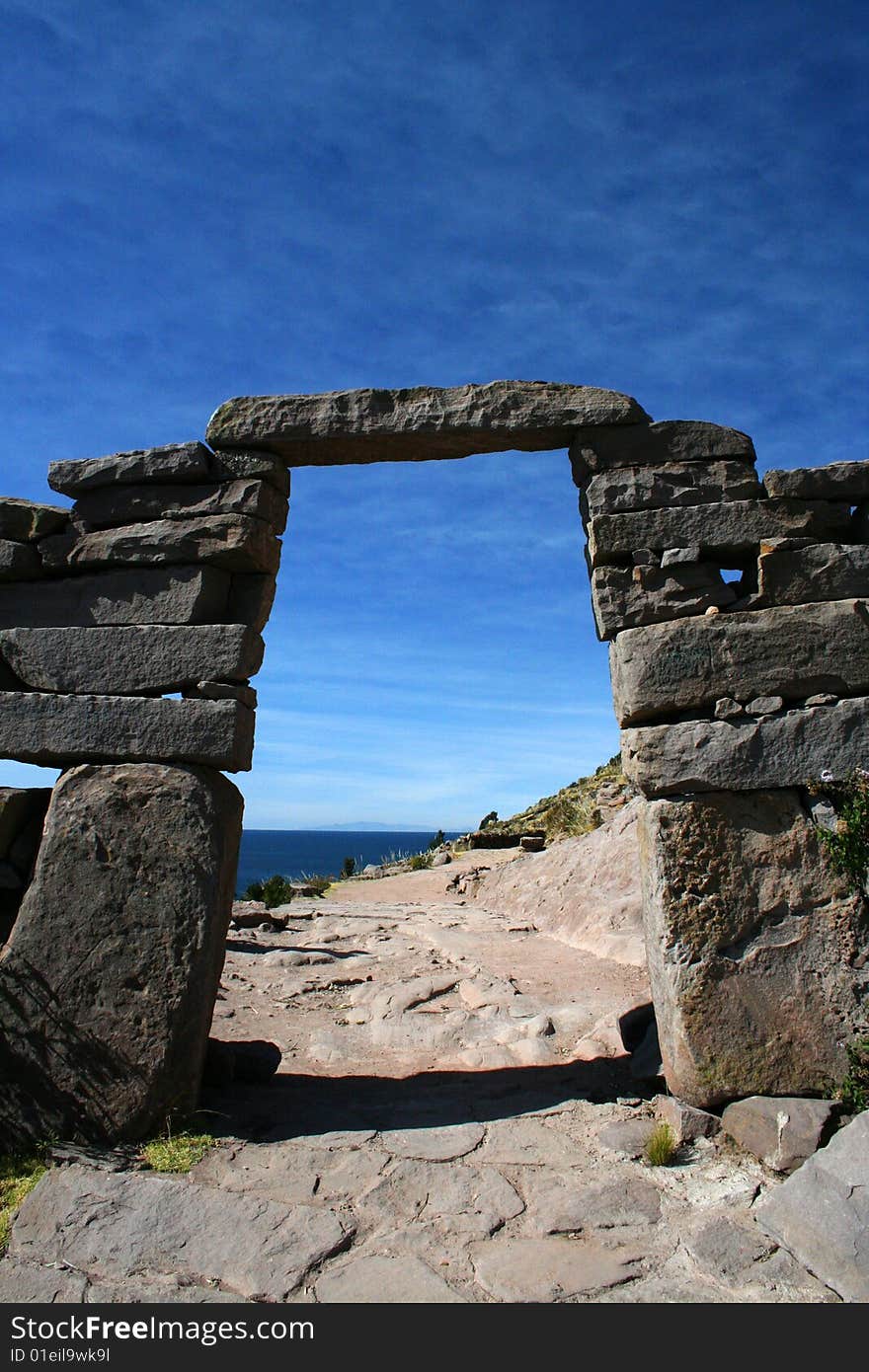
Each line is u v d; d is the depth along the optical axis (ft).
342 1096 19.90
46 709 19.11
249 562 19.90
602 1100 18.80
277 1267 13.16
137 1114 17.19
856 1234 12.77
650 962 18.60
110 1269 13.35
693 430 19.45
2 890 19.36
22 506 20.42
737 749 17.74
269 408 20.15
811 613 18.25
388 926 42.91
